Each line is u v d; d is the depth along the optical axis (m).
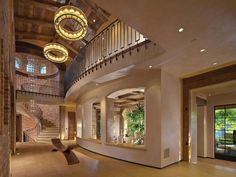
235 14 3.17
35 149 10.50
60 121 16.33
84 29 6.45
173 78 7.31
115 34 7.51
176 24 3.48
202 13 3.15
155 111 6.45
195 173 5.63
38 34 13.03
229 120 8.55
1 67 2.33
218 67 6.59
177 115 7.34
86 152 9.46
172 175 5.39
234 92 8.28
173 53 4.95
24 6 10.09
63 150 7.36
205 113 9.27
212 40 4.16
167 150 6.47
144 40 5.65
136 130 11.23
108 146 8.28
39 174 5.54
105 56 7.81
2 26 2.46
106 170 5.93
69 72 13.13
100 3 2.97
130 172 5.69
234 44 4.38
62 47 8.80
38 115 16.08
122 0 2.87
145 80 6.91
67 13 5.96
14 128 9.06
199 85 7.23
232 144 8.38
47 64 18.72
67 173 5.62
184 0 2.83
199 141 9.30
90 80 8.31
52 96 14.31
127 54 6.26
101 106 9.17
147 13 3.16
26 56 17.75
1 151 2.31
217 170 5.98
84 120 11.60
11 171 5.86
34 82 17.09
